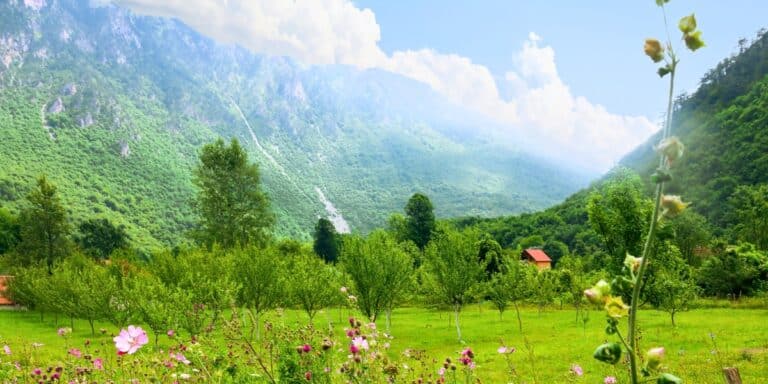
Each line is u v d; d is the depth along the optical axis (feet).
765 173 306.76
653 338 76.54
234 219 185.47
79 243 321.32
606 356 5.71
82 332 121.08
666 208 5.38
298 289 98.27
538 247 329.11
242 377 16.29
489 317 148.97
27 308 192.03
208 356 16.69
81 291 116.16
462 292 101.45
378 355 15.47
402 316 161.89
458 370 25.44
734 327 88.94
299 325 17.94
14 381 21.86
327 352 15.39
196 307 29.96
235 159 189.16
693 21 5.39
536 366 57.98
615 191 78.23
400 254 100.58
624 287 5.84
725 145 367.66
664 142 5.38
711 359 55.16
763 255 155.53
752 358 54.19
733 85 477.36
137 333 11.80
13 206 536.83
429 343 93.50
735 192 283.18
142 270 156.97
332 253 297.33
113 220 625.82
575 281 129.39
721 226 276.82
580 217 355.56
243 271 99.91
